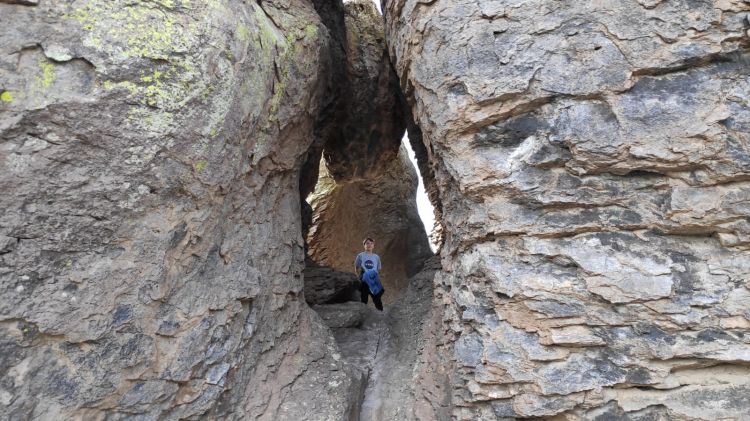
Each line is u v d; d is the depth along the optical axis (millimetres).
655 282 3633
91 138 3084
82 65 3072
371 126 9609
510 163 4094
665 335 3584
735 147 3562
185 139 3525
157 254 3441
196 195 3709
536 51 4008
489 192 4188
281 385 4840
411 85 5523
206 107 3666
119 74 3180
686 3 3707
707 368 3578
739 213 3566
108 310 3188
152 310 3449
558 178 3955
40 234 2920
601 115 3828
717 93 3650
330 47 7766
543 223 3965
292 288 5570
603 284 3713
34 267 2891
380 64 9258
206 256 3930
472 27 4266
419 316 6824
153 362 3439
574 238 3904
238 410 4238
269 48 4816
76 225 3051
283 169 5594
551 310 3799
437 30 4484
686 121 3648
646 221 3756
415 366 5766
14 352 2812
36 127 2912
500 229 4070
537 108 4055
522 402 3771
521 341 3873
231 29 3951
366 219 14227
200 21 3650
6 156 2820
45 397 2906
